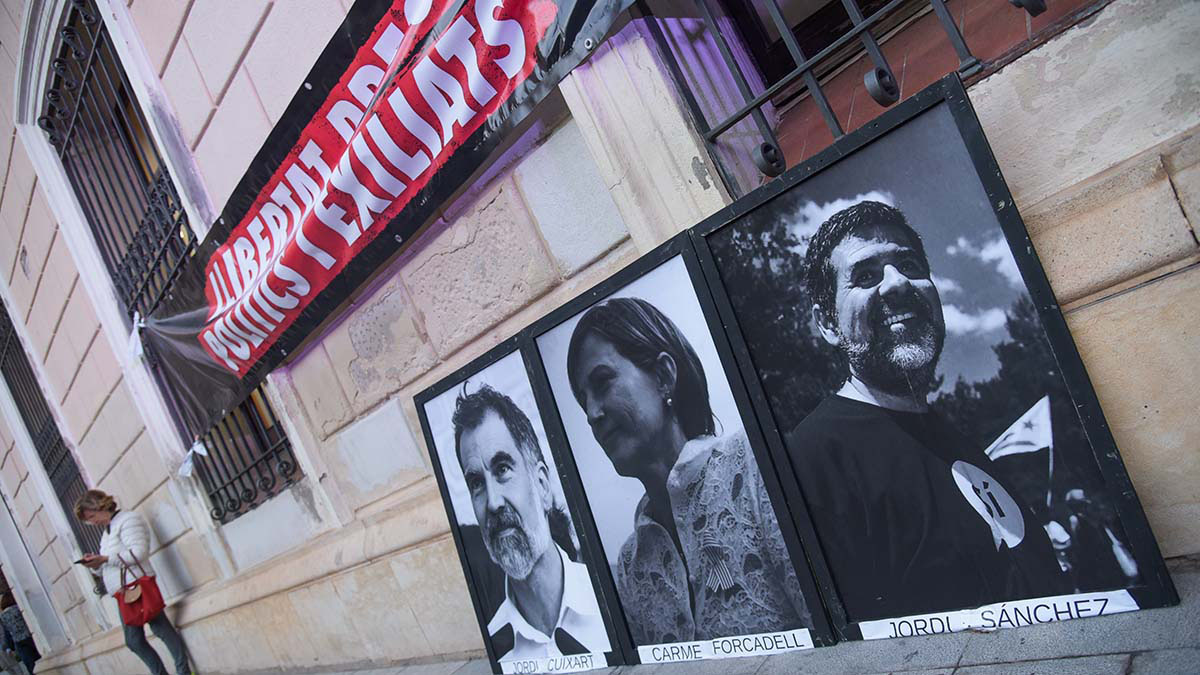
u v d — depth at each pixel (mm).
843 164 2338
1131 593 2055
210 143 5031
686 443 2846
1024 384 2137
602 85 2994
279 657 6281
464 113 3332
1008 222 2088
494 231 3676
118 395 7496
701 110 2924
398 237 3900
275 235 4484
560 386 3195
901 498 2389
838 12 3098
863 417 2420
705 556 2865
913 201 2230
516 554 3529
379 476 4820
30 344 9492
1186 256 2080
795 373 2533
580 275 3422
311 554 5516
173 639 7230
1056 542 2150
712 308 2660
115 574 7180
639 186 3010
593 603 3248
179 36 4973
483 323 3854
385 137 3625
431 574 4516
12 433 11141
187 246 5520
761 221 2525
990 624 2281
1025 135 2314
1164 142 2094
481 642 4359
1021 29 2393
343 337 4684
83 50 5934
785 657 2668
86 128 6555
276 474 5902
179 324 5766
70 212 7047
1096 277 2203
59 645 12570
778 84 2623
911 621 2430
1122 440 2236
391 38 3459
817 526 2564
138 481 7867
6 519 13055
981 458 2234
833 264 2406
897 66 2801
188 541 7250
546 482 3330
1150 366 2168
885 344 2340
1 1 6473
